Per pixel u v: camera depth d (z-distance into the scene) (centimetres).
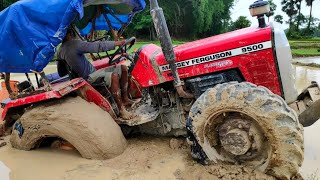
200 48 385
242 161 349
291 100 369
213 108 341
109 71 466
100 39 539
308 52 2198
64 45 461
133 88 529
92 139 396
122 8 520
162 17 365
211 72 386
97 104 442
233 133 334
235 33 394
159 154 408
